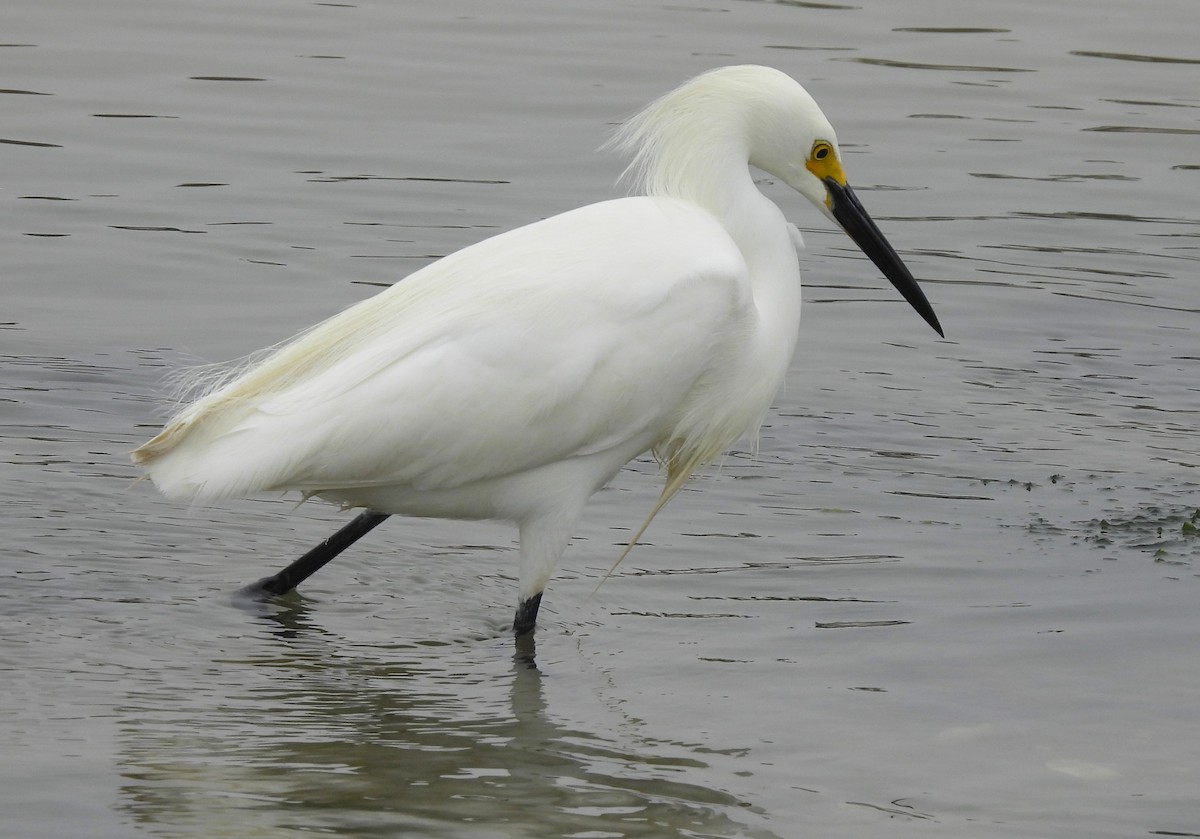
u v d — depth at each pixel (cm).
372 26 2614
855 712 898
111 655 941
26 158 1959
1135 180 2108
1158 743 866
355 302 1609
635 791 796
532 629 1006
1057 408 1478
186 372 1366
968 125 2269
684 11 2780
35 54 2345
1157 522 1212
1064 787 816
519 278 995
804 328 1666
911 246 1864
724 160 1084
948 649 986
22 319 1542
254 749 825
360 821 752
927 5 2905
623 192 1925
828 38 2653
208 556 1115
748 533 1187
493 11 2736
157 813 750
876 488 1279
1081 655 977
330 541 1059
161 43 2450
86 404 1364
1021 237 1911
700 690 926
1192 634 1008
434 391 969
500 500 1026
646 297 1002
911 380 1538
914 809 790
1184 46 2708
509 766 819
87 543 1108
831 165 1120
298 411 968
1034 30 2772
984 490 1279
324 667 947
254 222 1819
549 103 2253
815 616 1039
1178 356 1622
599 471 1046
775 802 791
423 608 1054
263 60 2405
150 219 1811
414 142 2094
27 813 743
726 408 1080
